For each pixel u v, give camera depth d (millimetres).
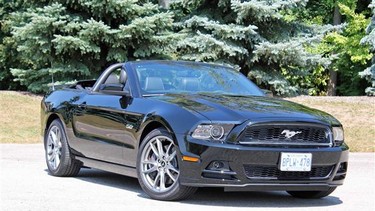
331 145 7457
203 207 7066
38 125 18125
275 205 7465
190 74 8695
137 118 7805
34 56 21641
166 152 7402
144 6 21250
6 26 26703
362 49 29453
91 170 10359
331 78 32375
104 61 22562
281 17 22281
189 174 7086
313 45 23516
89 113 8758
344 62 30828
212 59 22859
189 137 7109
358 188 9125
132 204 7160
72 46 20391
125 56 21625
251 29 22078
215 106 7410
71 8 21531
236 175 6977
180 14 23750
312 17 33031
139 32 20812
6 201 7184
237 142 7020
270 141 7117
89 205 7047
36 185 8508
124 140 8016
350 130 18016
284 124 7168
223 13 23688
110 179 9367
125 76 8523
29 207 6852
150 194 7535
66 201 7281
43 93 22688
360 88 32438
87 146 8805
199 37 22188
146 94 8141
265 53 22359
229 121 7082
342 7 29672
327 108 20672
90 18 21531
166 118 7363
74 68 21656
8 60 27359
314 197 8094
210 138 7051
